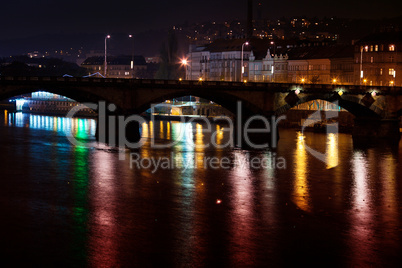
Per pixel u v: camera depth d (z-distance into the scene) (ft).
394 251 178.70
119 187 248.93
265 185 262.26
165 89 419.13
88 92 399.65
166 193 240.53
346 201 236.22
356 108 488.85
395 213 219.82
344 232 194.29
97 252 170.60
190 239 182.39
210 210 214.90
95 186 249.34
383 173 302.66
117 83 405.18
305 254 173.78
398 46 615.57
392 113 482.28
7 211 205.87
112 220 199.00
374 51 629.92
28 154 332.60
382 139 471.21
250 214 211.41
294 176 287.28
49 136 445.78
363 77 643.04
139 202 223.71
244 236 186.80
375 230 197.67
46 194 231.91
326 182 273.75
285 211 216.95
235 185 260.21
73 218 199.93
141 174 280.31
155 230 189.78
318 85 456.86
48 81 385.50
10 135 449.89
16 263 162.50
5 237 180.04
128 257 167.84
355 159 350.43
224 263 165.68
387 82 621.31
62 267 160.86
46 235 182.70
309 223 202.80
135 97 410.31
